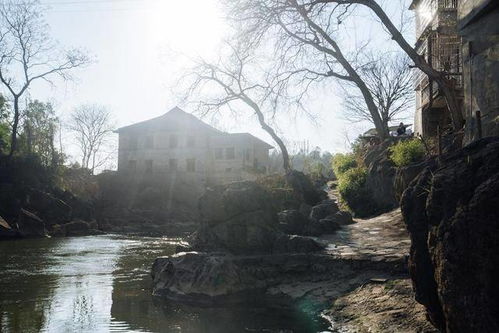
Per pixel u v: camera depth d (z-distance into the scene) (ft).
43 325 27.45
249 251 40.06
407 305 25.62
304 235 47.75
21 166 134.31
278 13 69.31
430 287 18.28
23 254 68.80
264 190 43.27
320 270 35.40
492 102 34.78
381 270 33.14
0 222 101.24
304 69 80.74
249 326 26.81
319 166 136.56
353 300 29.09
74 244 88.07
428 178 19.17
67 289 39.06
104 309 31.55
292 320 28.07
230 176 199.62
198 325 27.27
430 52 74.13
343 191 75.00
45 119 165.89
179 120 208.44
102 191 196.54
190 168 204.13
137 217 172.14
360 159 97.35
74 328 26.78
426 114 86.63
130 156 210.38
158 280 37.93
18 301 34.12
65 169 167.73
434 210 16.66
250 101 93.66
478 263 14.39
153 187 198.90
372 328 24.30
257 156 219.00
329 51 77.10
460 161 16.94
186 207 191.52
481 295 14.23
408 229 19.49
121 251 73.61
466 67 38.81
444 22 75.87
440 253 15.90
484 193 14.49
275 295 34.27
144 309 31.45
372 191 69.97
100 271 50.16
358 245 41.01
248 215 40.88
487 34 35.94
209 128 205.16
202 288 34.42
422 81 87.15
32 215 111.34
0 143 142.92
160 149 207.21
